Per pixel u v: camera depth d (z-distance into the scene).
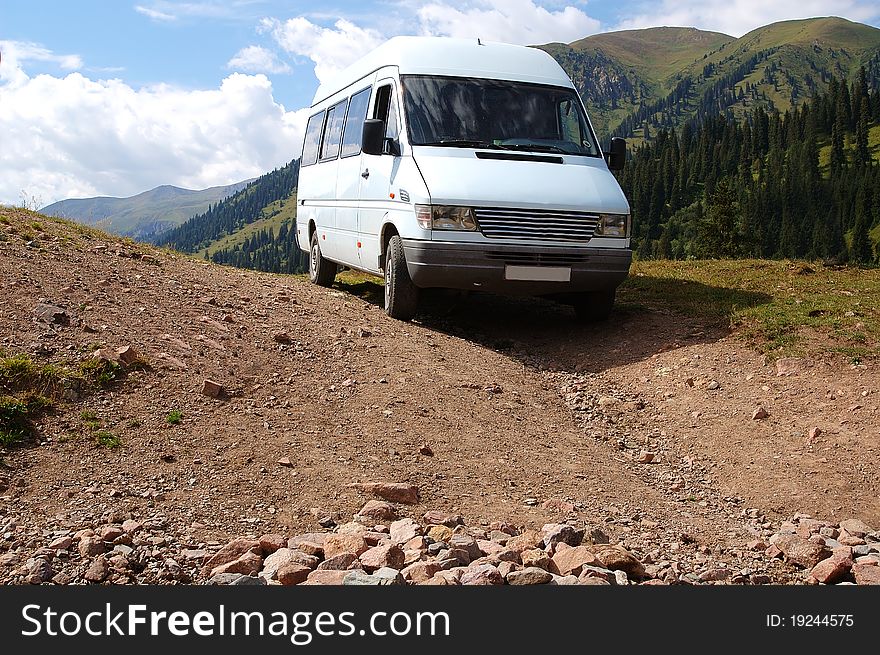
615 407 8.01
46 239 9.56
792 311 9.69
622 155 10.67
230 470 5.40
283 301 9.94
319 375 7.48
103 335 7.06
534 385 8.38
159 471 5.26
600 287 9.75
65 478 5.03
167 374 6.68
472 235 9.30
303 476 5.43
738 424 7.32
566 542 4.71
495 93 10.52
